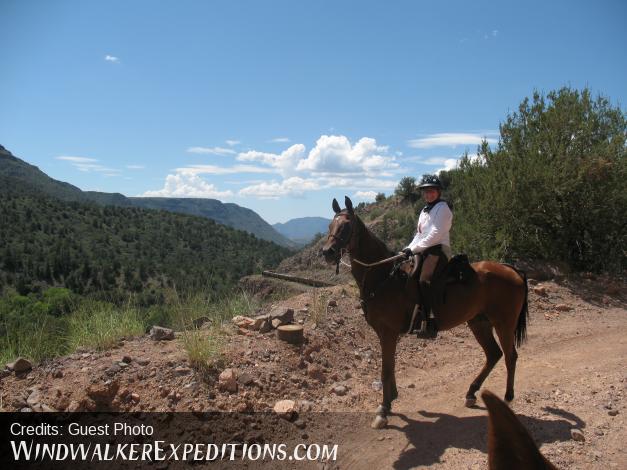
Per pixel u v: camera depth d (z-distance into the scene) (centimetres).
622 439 484
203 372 572
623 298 1180
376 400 609
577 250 1425
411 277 541
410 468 459
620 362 734
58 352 658
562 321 1016
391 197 5278
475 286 566
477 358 787
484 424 541
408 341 841
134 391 535
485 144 1480
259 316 769
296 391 593
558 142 1371
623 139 1303
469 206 1448
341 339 752
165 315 785
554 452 463
